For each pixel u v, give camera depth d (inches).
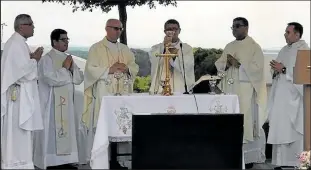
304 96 185.3
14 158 200.5
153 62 225.8
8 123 200.2
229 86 234.4
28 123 201.6
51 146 229.1
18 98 201.8
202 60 266.1
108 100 193.3
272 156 239.3
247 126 231.6
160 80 222.7
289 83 226.7
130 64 230.7
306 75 182.1
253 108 236.7
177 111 196.1
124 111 194.1
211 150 173.5
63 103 230.5
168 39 220.7
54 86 229.5
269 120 234.8
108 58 225.9
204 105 197.8
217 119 173.3
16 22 204.5
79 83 235.6
